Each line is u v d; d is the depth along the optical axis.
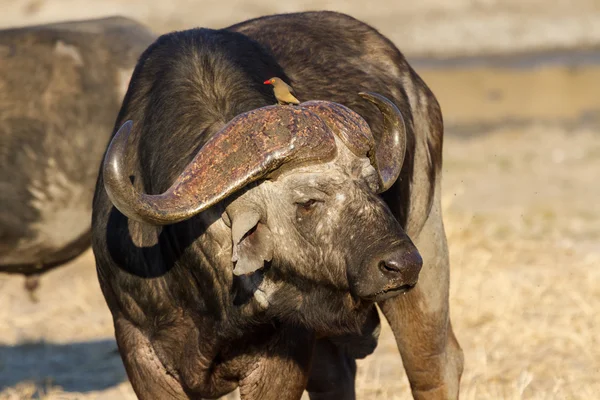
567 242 41.50
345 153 15.52
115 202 14.80
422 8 162.25
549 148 66.12
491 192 52.78
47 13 145.12
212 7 154.75
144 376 18.45
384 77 20.80
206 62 18.08
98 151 29.05
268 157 15.22
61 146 28.66
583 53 140.88
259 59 18.61
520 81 114.00
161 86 18.31
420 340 21.45
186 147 17.27
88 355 30.73
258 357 18.08
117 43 29.89
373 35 21.59
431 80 116.31
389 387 25.89
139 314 18.25
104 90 29.27
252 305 16.88
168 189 15.56
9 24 140.12
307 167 15.41
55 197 28.69
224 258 16.83
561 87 108.50
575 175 56.97
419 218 21.31
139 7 152.00
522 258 38.91
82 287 37.22
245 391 18.30
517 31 153.00
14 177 28.27
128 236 18.00
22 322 33.88
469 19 157.75
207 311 17.45
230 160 15.27
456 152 65.88
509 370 26.83
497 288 33.88
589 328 30.11
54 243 29.02
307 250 15.66
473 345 29.33
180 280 17.56
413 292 21.27
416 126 21.36
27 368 29.56
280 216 15.71
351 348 20.88
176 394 18.48
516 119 86.31
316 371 21.83
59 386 27.61
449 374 21.69
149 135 18.00
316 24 21.08
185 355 17.97
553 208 48.28
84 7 147.75
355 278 15.04
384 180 16.06
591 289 34.00
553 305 32.56
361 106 19.56
